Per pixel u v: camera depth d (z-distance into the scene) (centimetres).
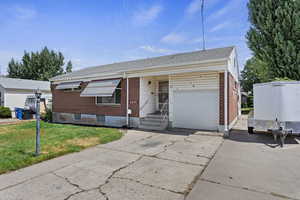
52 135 887
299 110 736
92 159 536
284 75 1465
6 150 607
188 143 751
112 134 921
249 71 3781
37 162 503
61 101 1666
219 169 456
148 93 1295
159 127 1117
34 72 4522
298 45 1398
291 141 794
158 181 383
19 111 2009
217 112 1023
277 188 353
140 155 579
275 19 1527
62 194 326
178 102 1148
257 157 561
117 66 1569
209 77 1040
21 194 326
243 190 343
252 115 981
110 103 1352
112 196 319
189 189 347
